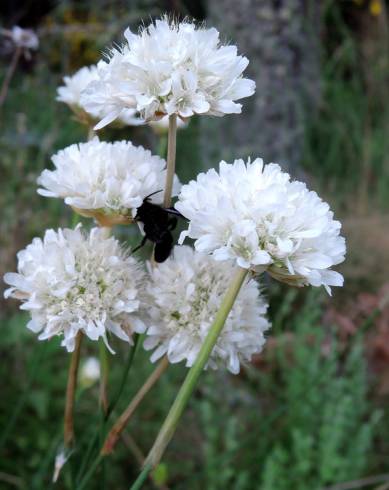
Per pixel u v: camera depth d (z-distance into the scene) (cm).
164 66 8
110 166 9
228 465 16
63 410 18
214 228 7
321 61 32
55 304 8
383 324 22
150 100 8
